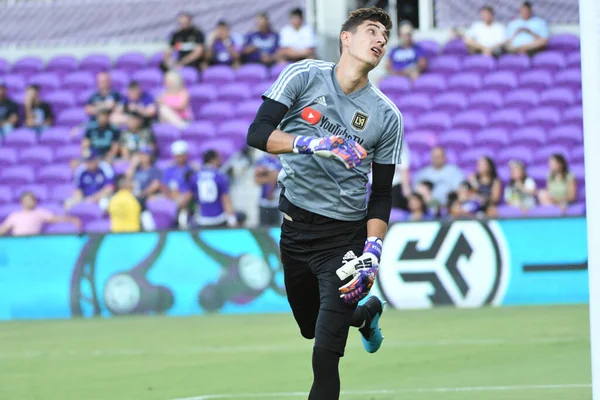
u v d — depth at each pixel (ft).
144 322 130.41
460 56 204.85
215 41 208.54
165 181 167.94
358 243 52.19
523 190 163.94
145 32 224.53
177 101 196.54
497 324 114.21
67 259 143.23
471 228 139.64
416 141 188.44
